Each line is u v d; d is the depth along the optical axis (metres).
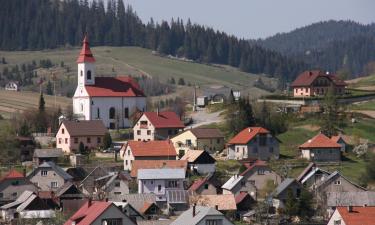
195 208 190.12
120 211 182.12
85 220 182.62
